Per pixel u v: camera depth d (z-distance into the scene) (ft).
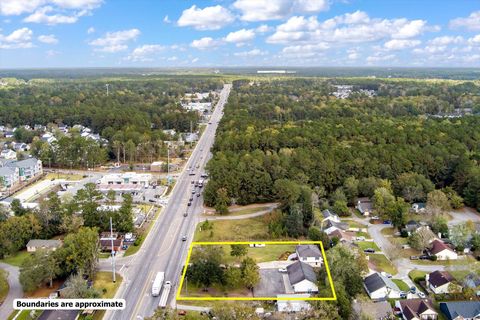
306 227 353.10
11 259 300.40
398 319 232.32
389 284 257.14
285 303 235.81
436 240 319.88
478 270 278.67
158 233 343.46
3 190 448.65
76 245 269.85
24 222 315.58
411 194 403.75
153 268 286.46
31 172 500.74
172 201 419.74
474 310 234.17
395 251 297.12
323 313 217.15
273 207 402.52
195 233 343.05
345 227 354.33
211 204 405.18
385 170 435.53
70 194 387.34
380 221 376.07
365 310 224.94
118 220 334.44
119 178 464.65
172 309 226.79
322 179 425.69
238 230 348.79
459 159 444.14
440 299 252.42
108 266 289.33
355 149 481.46
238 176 407.03
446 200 381.19
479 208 395.96
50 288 261.24
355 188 409.08
